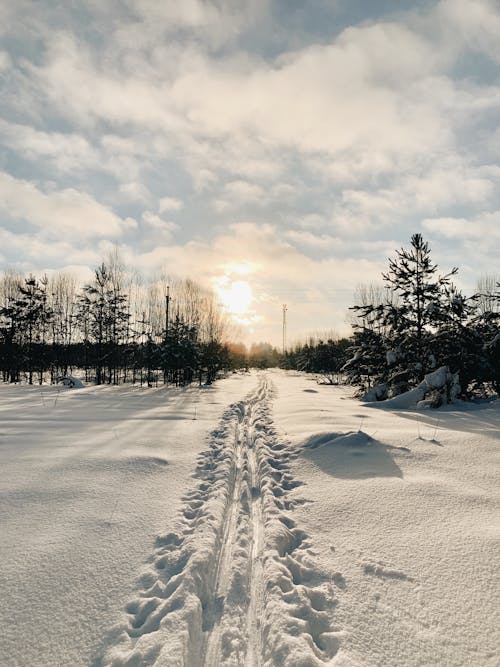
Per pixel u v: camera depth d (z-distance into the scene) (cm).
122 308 3278
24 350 3362
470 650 252
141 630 276
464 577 332
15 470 614
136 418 1164
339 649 257
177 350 2964
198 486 577
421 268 1672
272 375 5391
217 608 315
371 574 343
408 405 1448
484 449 709
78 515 457
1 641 259
